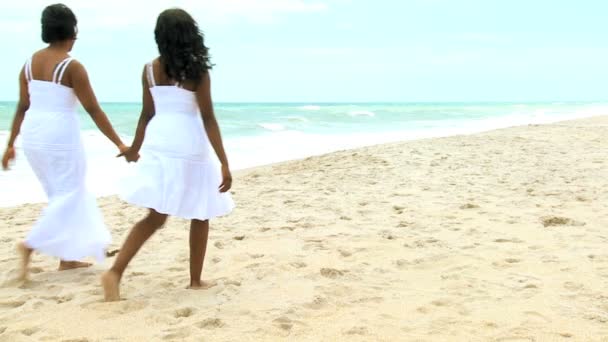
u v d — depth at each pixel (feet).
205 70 11.68
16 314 11.84
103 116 13.23
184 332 10.77
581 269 14.52
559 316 11.46
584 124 70.90
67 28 13.41
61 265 15.37
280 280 14.11
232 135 72.28
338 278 14.29
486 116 136.87
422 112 164.45
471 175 30.91
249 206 24.32
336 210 22.84
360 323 11.21
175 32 11.46
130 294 13.12
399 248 16.93
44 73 13.24
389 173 32.50
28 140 13.39
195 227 13.07
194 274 13.47
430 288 13.44
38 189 31.89
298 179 32.17
